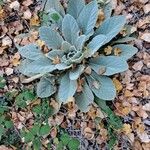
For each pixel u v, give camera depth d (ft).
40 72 2.38
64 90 2.35
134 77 2.46
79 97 2.40
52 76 2.46
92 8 2.41
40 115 2.46
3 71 2.62
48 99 2.48
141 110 2.40
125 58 2.38
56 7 2.57
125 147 2.39
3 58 2.65
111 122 2.37
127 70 2.45
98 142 2.41
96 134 2.42
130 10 2.57
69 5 2.53
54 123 2.47
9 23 2.71
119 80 2.45
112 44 2.49
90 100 2.35
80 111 2.45
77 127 2.46
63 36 2.48
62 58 2.40
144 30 2.51
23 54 2.48
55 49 2.46
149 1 2.56
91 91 2.37
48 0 2.59
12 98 2.56
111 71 2.32
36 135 2.41
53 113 2.46
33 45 2.52
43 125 2.42
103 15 2.51
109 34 2.39
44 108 2.46
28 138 2.40
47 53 2.46
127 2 2.59
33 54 2.48
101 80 2.38
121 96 2.43
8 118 2.51
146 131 2.39
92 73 2.42
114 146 2.39
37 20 2.67
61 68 2.34
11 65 2.62
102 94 2.35
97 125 2.41
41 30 2.42
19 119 2.51
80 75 2.43
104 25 2.43
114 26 2.39
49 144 2.45
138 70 2.46
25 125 2.49
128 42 2.51
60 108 2.49
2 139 2.49
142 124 2.39
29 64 2.41
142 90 2.41
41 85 2.43
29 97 2.48
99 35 2.34
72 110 2.46
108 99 2.33
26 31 2.68
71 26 2.42
